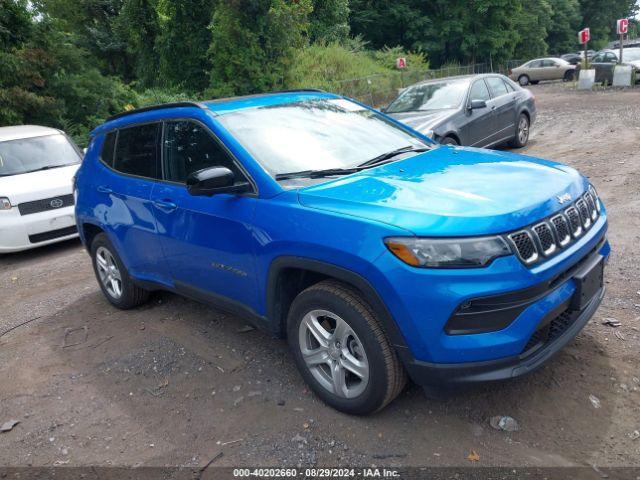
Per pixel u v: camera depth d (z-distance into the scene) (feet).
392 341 9.27
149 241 14.11
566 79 107.55
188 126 13.01
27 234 24.80
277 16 58.13
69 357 14.26
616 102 57.11
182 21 68.28
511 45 131.23
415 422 10.08
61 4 84.02
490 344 8.70
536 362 9.11
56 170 27.25
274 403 11.14
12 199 24.54
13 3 44.68
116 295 16.88
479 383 8.86
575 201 10.38
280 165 11.49
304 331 10.73
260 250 10.80
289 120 12.99
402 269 8.77
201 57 68.64
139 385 12.44
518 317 8.81
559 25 176.04
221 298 12.55
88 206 16.46
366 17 125.70
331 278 10.40
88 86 50.75
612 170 26.96
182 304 16.84
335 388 10.39
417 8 128.98
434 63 132.46
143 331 15.20
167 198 13.15
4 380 13.43
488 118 32.37
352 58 90.22
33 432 11.12
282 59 60.39
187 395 11.82
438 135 28.45
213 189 10.89
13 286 21.34
